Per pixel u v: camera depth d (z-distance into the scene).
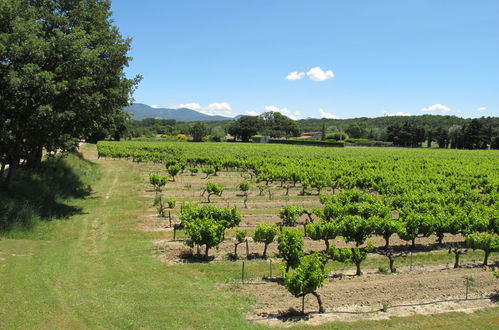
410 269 12.64
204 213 15.04
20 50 16.11
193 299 9.73
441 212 16.12
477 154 77.12
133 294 9.89
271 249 14.53
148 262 12.64
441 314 9.18
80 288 10.12
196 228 12.80
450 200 21.94
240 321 8.60
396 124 137.75
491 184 29.06
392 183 28.59
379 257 14.01
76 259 12.62
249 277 11.55
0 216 15.28
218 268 12.26
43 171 28.33
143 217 19.39
